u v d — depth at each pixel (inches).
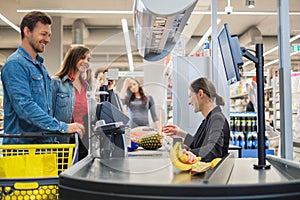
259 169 57.2
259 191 38.2
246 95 325.7
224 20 397.7
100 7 336.5
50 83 98.7
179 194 37.4
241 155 142.4
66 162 70.1
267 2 327.0
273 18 389.7
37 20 87.5
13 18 378.0
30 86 86.2
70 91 107.1
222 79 87.5
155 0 58.8
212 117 74.0
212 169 51.8
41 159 67.2
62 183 44.4
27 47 88.8
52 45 364.2
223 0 321.4
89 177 46.1
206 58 130.0
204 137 71.0
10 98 83.1
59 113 106.4
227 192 37.4
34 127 85.1
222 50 75.9
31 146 67.9
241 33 459.5
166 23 81.0
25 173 66.5
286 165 59.9
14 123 85.0
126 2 322.7
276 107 253.1
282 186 39.0
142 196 38.1
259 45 64.3
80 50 107.7
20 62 84.6
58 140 84.2
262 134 60.9
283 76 75.0
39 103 87.8
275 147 190.2
